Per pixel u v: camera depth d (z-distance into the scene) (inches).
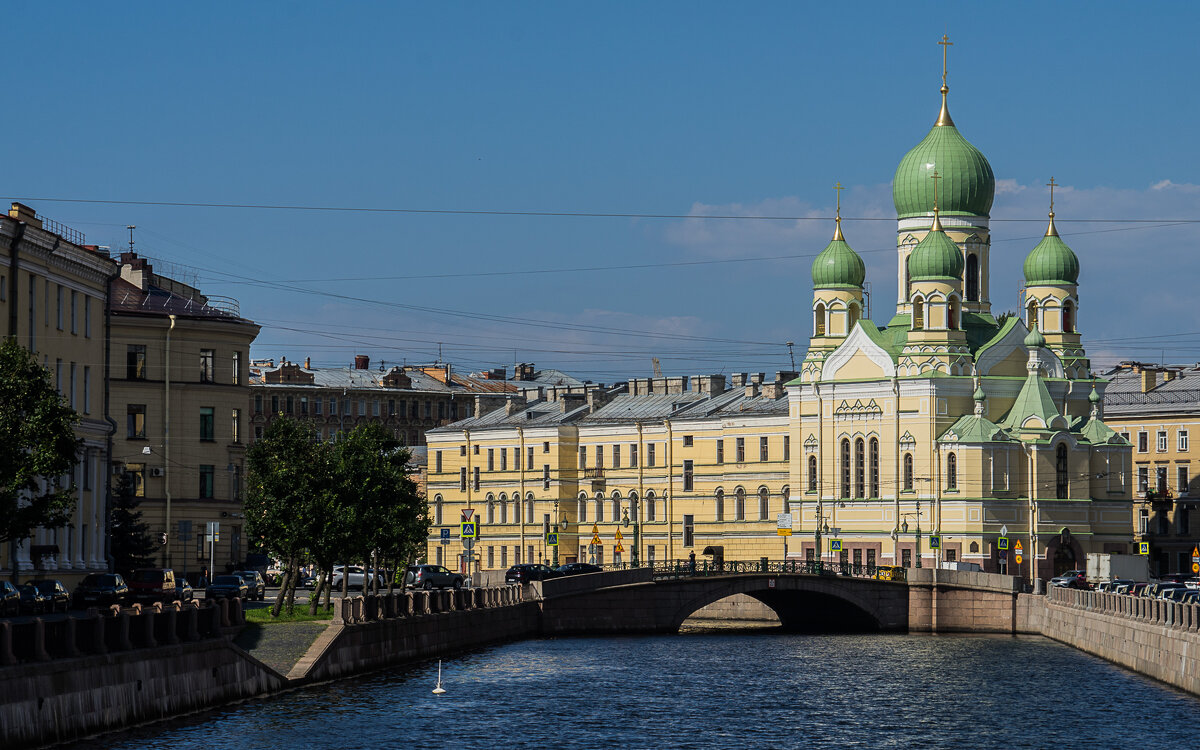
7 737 2308.1
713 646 5167.3
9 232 4279.0
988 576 5984.3
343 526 4298.7
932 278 7032.5
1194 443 7824.8
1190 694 3779.5
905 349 7012.8
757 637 5610.2
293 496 4311.0
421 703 3459.6
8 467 3036.4
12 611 3631.9
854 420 7086.6
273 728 3026.6
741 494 7455.7
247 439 6171.3
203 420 6013.8
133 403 5866.1
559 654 4746.6
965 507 6756.9
